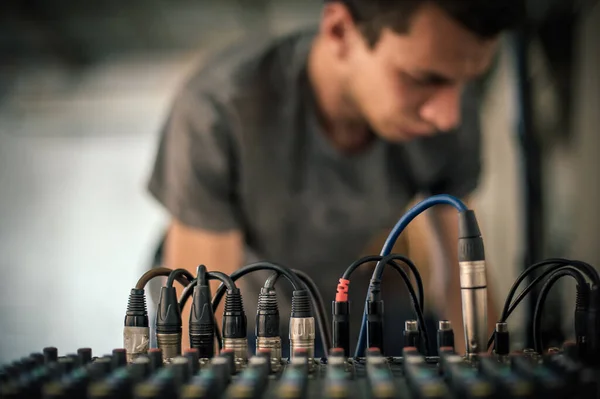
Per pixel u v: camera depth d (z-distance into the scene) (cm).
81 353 61
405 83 178
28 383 49
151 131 566
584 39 228
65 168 580
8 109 563
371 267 167
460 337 179
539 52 242
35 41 504
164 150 192
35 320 557
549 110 257
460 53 171
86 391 48
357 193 195
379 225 199
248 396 45
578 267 67
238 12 455
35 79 549
